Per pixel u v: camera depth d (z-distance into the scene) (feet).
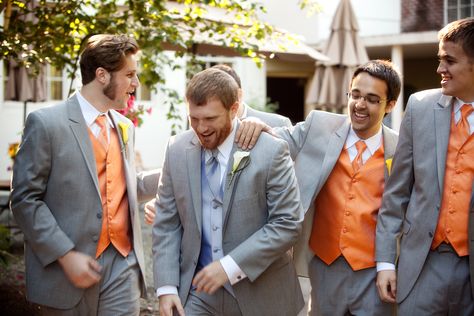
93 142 10.94
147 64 20.72
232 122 9.98
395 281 11.05
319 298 12.19
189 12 18.30
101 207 10.76
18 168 10.44
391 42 45.93
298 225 9.91
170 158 10.39
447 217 10.19
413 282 10.44
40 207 10.34
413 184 11.03
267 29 18.79
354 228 11.77
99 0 19.13
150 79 21.40
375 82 11.44
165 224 10.48
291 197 9.99
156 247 10.40
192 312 10.15
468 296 10.24
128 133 11.49
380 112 11.61
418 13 51.01
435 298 10.28
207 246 10.20
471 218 9.93
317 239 12.17
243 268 9.59
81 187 10.59
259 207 10.05
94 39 11.06
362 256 11.71
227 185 9.90
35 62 17.38
